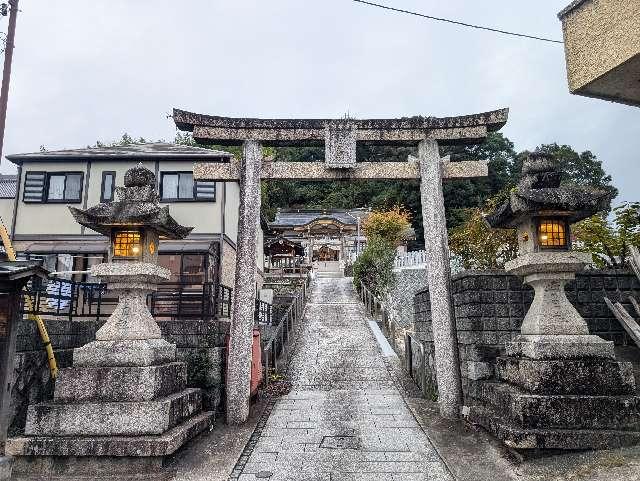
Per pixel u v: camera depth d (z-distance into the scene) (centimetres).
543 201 614
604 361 586
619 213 895
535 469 517
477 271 770
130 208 661
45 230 1714
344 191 5750
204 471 555
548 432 541
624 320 714
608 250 913
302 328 1691
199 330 814
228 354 799
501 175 4591
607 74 459
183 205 1747
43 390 704
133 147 1912
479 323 757
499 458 572
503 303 760
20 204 1734
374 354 1312
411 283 2281
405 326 1997
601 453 526
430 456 598
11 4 923
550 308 634
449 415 762
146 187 707
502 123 852
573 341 602
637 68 448
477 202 4103
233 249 1873
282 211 4966
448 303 805
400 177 869
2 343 539
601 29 462
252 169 859
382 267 2370
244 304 809
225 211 1777
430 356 930
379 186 5638
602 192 625
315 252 4275
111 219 655
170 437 566
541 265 624
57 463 555
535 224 650
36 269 561
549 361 587
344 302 2270
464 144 903
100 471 550
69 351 790
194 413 704
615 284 770
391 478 527
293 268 3331
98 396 593
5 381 538
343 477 532
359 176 870
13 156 1733
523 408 558
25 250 1669
